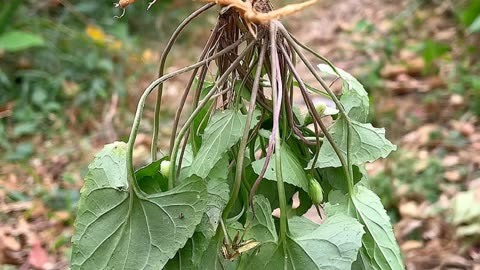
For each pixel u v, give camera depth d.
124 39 0.83
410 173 0.53
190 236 0.18
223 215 0.19
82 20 0.86
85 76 0.75
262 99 0.20
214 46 0.20
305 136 0.22
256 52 0.20
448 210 0.48
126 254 0.18
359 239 0.18
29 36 0.70
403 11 0.99
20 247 0.48
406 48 0.82
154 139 0.21
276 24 0.20
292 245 0.18
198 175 0.19
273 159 0.20
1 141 0.63
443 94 0.68
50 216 0.50
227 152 0.20
